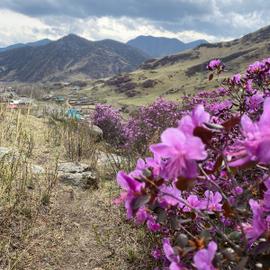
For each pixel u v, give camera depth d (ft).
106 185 18.16
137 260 12.50
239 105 12.05
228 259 5.73
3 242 12.32
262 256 5.47
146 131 31.12
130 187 5.68
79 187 17.26
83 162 21.06
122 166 19.67
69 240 13.43
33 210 14.39
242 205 5.98
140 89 398.42
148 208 6.34
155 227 7.83
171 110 33.55
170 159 5.21
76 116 31.99
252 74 12.63
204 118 5.58
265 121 4.78
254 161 4.91
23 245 12.59
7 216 13.29
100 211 15.42
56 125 27.32
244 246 5.63
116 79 450.71
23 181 15.66
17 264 11.62
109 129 36.04
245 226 6.03
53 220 14.38
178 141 5.11
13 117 26.23
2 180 14.89
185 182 5.12
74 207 15.60
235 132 9.85
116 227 14.26
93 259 12.63
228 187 7.92
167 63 518.37
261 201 6.22
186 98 31.63
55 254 12.62
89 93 430.61
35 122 27.71
